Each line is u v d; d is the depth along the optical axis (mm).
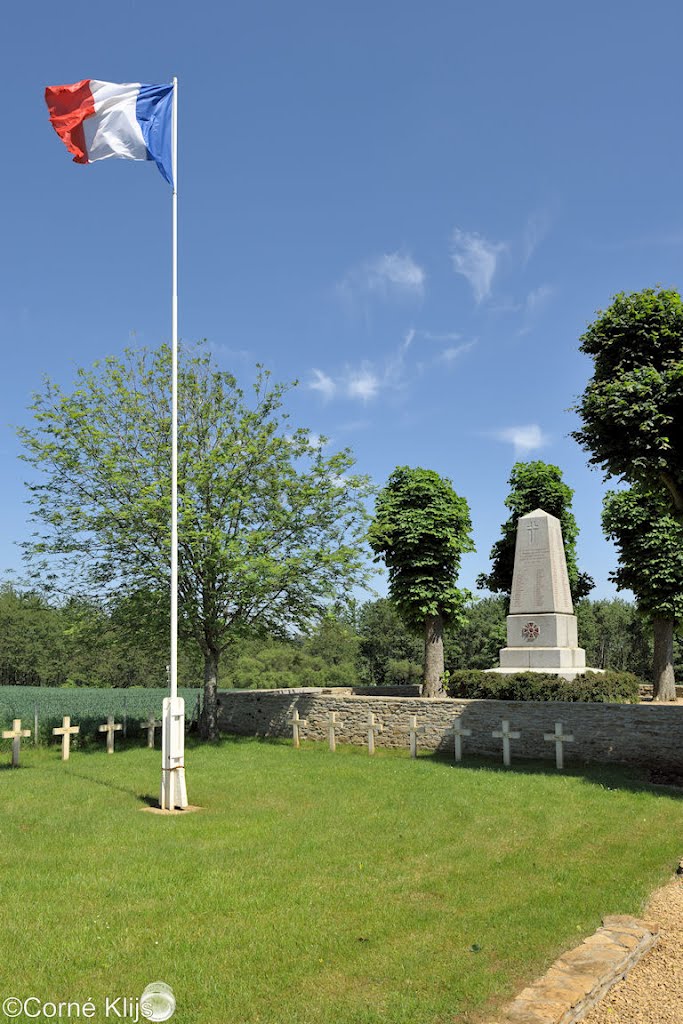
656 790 12617
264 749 18375
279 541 20250
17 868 7852
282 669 50844
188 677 50312
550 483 31359
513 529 31453
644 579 28656
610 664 63344
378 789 12625
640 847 8984
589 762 15758
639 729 15328
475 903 6930
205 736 20203
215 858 8289
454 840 9242
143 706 26391
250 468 19938
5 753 17500
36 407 19047
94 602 19922
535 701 16828
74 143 12414
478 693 19812
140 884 7348
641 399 14008
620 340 15000
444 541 28062
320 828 9797
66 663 49438
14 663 49188
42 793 12281
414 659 57594
